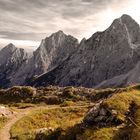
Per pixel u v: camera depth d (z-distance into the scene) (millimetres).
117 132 45406
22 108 128250
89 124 51969
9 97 180875
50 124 88250
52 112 99375
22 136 63156
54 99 164500
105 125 49375
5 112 94125
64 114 99000
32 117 91000
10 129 75125
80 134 49656
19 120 86125
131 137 42375
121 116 50312
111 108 52344
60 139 52344
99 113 52562
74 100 165250
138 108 51812
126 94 58094
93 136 45875
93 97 167875
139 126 44719
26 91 185625
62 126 57969
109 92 167875
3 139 64938
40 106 136750
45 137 57312
